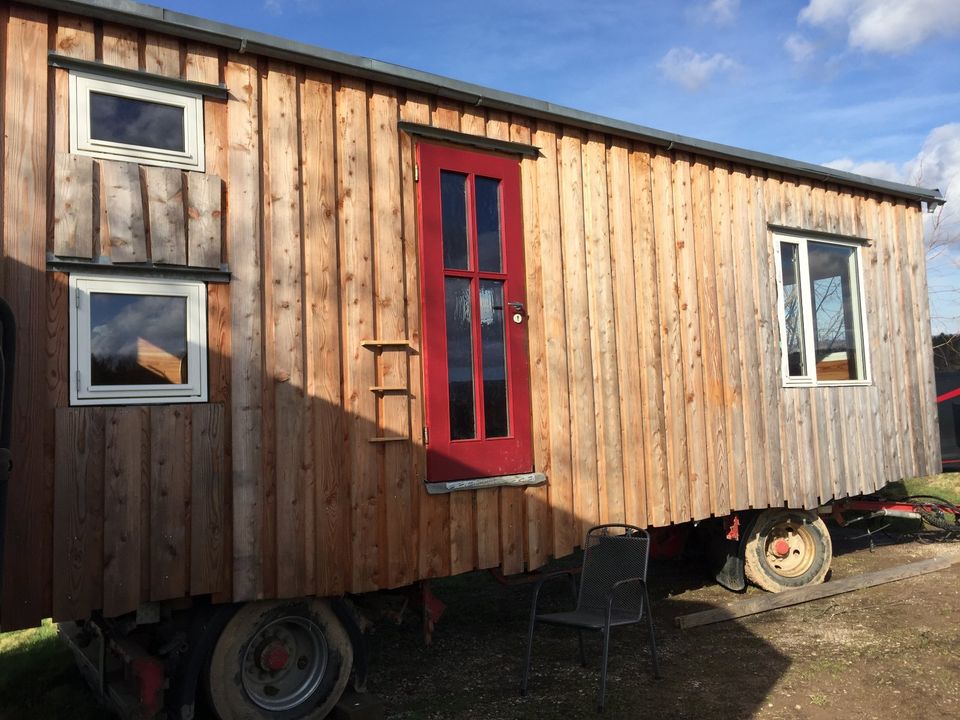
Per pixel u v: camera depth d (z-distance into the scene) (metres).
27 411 3.19
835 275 6.86
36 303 3.25
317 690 3.79
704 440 5.65
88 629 4.18
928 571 6.51
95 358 3.39
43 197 3.31
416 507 4.22
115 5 3.47
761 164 6.22
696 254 5.79
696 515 5.52
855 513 7.57
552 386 4.86
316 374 3.93
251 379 3.73
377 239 4.25
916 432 7.26
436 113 4.56
